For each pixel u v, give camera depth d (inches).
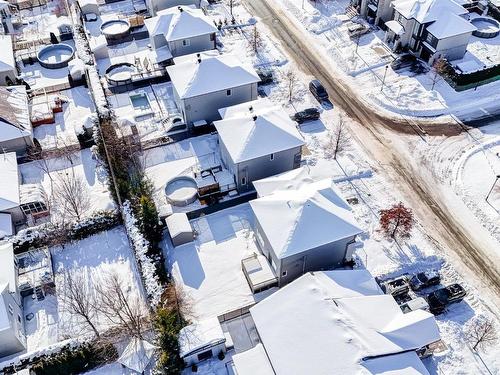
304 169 2026.3
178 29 2775.6
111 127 2351.1
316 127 2472.9
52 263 1935.3
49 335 1718.8
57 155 2367.1
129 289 1846.7
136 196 2079.2
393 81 2711.6
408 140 2395.4
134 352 1610.5
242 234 2017.7
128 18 3260.3
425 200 2127.2
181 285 1845.5
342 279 1641.2
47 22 3309.5
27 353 1621.6
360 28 3036.4
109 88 2758.4
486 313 1738.4
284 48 2997.0
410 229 1995.6
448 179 2207.2
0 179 2090.3
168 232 2038.6
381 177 2229.3
